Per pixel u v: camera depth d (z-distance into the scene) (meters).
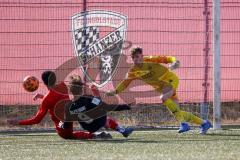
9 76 26.38
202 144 21.09
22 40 26.38
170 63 24.33
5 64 26.34
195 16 26.88
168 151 19.58
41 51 26.45
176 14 26.86
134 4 26.75
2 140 22.73
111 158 18.31
